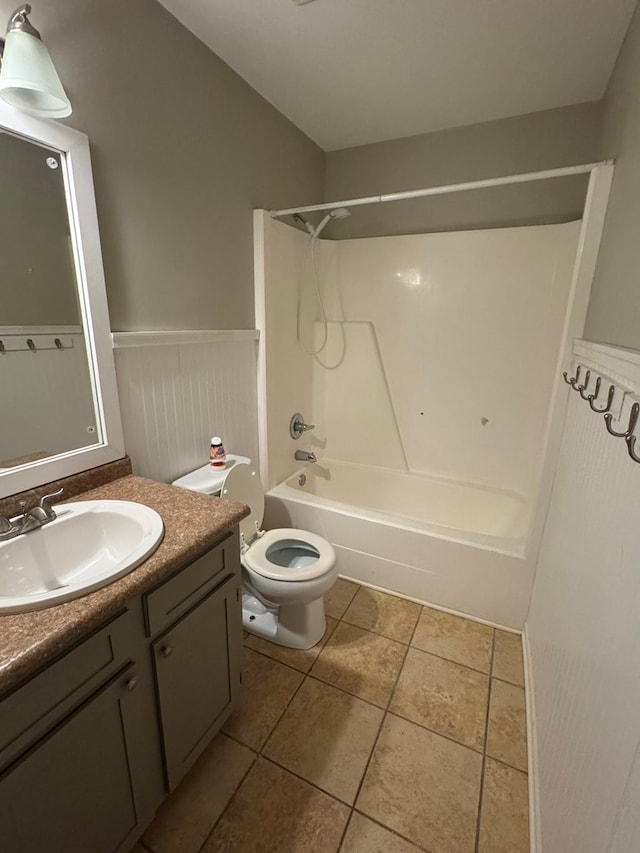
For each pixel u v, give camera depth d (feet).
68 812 2.58
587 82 5.72
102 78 3.91
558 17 4.50
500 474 7.93
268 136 6.41
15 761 2.23
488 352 7.56
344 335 8.68
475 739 4.42
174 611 3.28
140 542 3.21
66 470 3.98
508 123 6.75
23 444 3.70
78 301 3.95
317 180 8.00
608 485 2.76
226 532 3.81
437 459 8.44
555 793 3.13
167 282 4.93
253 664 5.35
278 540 5.91
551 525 5.09
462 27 4.70
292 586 5.09
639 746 1.65
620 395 2.64
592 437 3.48
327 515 6.97
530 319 7.11
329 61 5.35
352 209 8.17
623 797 1.76
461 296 7.54
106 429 4.30
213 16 4.56
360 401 8.89
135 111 4.28
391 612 6.34
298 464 8.59
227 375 6.18
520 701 4.89
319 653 5.54
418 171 7.52
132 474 4.68
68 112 3.31
